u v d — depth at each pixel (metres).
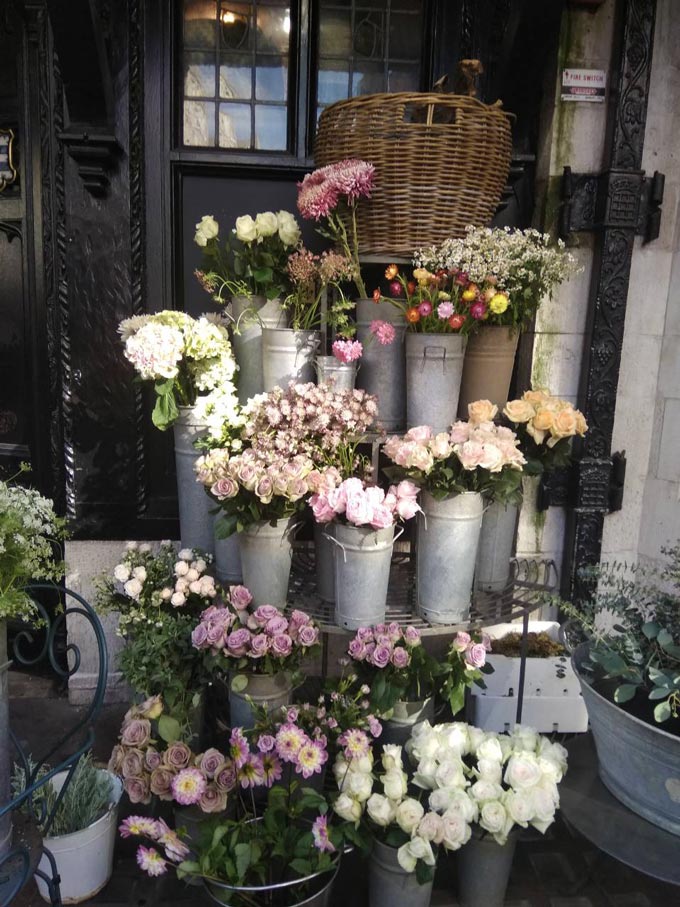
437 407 1.79
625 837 1.59
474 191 1.83
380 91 2.35
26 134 2.38
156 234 2.27
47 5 1.88
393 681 1.65
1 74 2.40
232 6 2.27
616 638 1.73
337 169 1.75
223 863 1.38
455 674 1.71
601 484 2.36
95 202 2.22
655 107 2.25
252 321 1.94
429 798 1.48
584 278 2.32
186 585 1.81
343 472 1.74
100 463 2.33
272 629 1.57
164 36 2.18
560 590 2.48
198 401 1.78
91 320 2.27
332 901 1.63
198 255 2.33
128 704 2.41
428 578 1.73
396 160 1.76
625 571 2.47
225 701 2.04
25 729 2.26
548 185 2.27
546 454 1.87
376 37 2.31
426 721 1.70
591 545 2.39
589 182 2.25
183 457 1.92
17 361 2.56
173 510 2.39
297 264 1.83
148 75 2.19
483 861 1.54
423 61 2.32
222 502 1.63
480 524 1.72
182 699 1.71
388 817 1.44
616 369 2.31
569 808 1.69
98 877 1.64
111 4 2.11
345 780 1.50
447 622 1.74
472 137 1.76
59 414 2.38
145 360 1.71
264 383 1.91
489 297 1.73
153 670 1.73
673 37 2.23
